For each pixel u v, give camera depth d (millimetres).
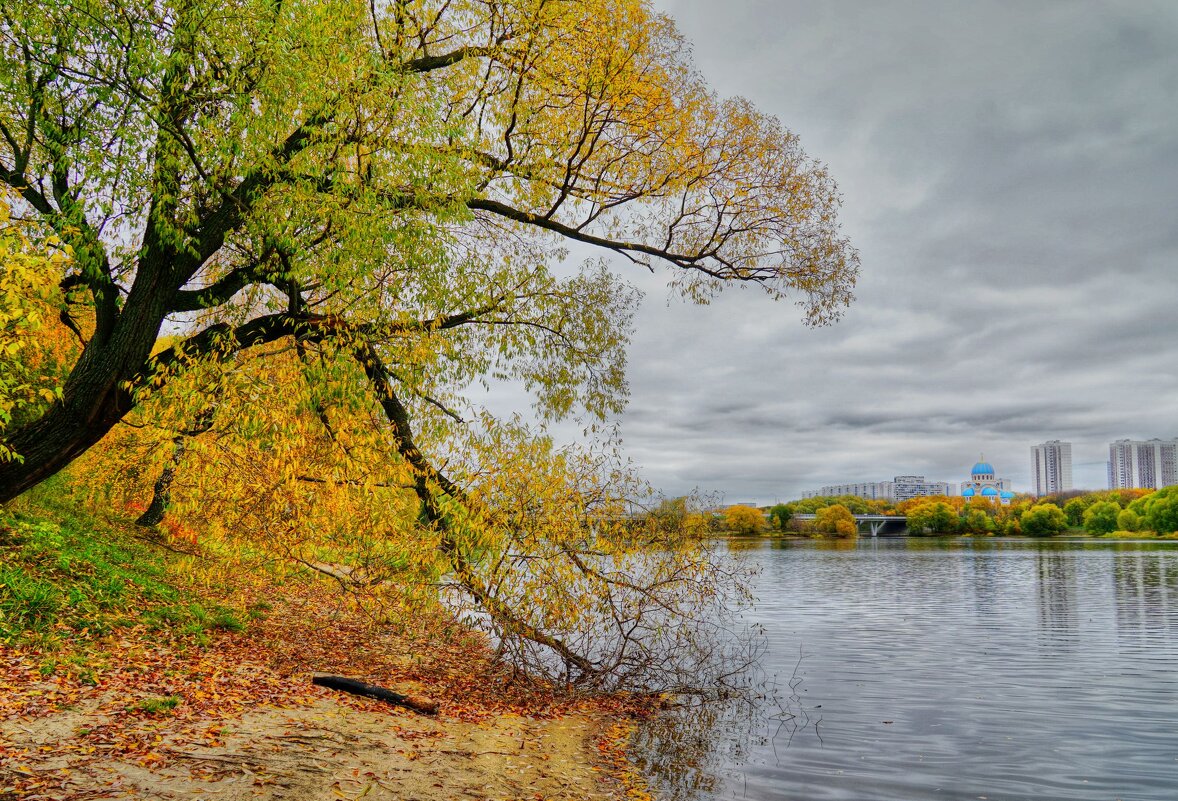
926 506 194625
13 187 9398
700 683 15180
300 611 18281
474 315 12680
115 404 9828
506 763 8922
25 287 7684
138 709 7977
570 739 10758
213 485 11117
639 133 13656
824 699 14969
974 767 10594
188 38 9211
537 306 13445
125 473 15039
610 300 15102
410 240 10523
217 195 10469
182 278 10242
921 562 81562
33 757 6219
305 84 9477
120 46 9344
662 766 9953
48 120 9664
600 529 13281
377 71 10000
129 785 6004
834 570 66562
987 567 71375
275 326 11273
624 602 13828
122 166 9500
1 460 9273
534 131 12680
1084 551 112250
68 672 8656
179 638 11680
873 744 11695
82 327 14633
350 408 11016
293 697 9898
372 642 16188
